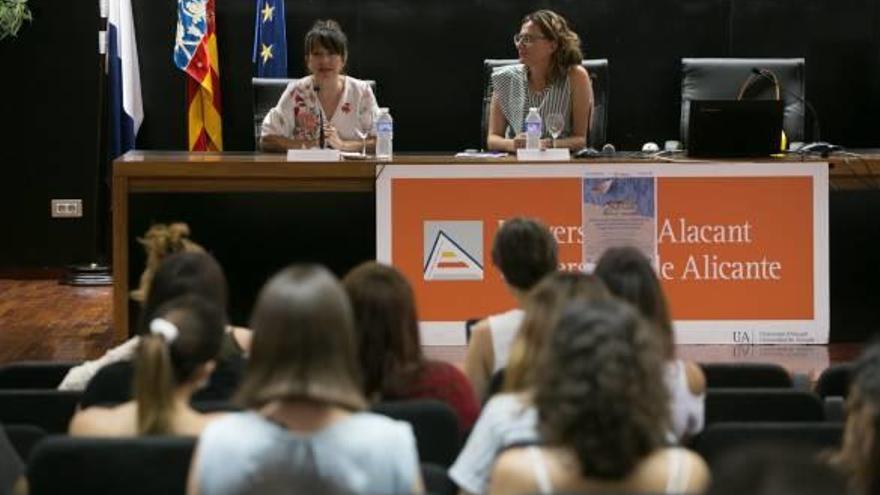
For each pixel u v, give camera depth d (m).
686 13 14.02
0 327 11.75
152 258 6.18
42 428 5.42
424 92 14.04
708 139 9.54
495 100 10.77
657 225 9.43
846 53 14.10
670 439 3.80
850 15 14.05
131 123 13.98
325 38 10.55
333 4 13.98
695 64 13.19
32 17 14.66
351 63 14.00
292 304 3.59
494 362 5.91
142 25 14.23
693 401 4.95
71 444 4.01
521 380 4.27
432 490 4.11
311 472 3.54
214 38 13.88
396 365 4.97
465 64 14.04
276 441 3.57
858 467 3.55
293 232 9.85
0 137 14.83
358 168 9.41
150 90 14.29
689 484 3.43
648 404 3.38
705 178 9.43
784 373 6.01
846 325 10.03
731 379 6.02
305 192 9.72
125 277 9.41
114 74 13.88
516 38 10.62
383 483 3.60
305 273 3.68
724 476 2.25
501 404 4.11
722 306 9.51
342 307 3.64
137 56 14.19
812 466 2.22
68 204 14.92
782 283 9.52
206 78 13.73
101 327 11.75
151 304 5.21
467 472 4.09
